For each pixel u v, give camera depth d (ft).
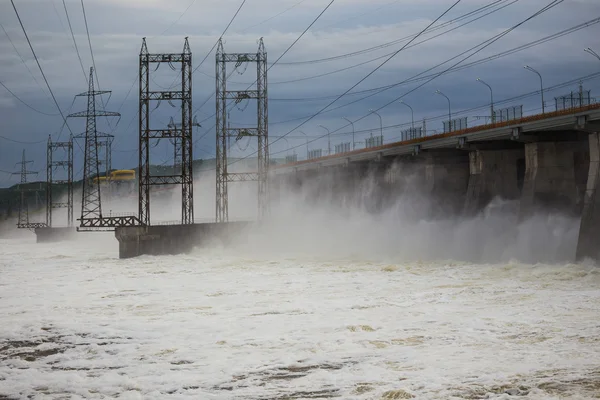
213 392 85.40
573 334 106.52
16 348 115.55
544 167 235.81
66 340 119.96
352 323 123.03
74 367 100.99
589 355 93.97
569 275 176.35
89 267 259.60
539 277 177.17
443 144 284.20
